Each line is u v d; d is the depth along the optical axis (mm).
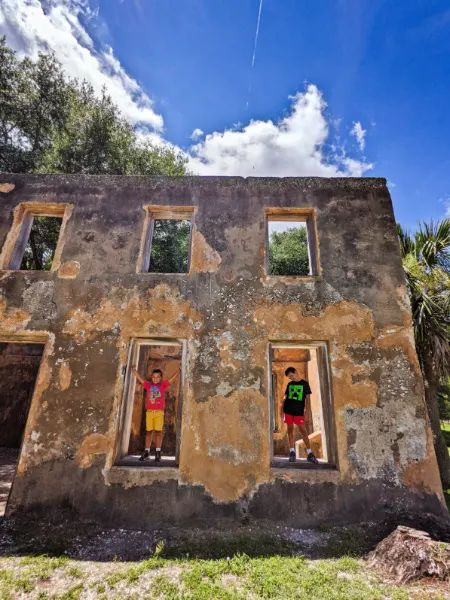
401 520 4414
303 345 5543
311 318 5441
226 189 6289
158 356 9656
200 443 4902
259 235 5973
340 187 6258
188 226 13203
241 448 4875
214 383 5156
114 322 5453
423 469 4766
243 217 6090
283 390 9375
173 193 6270
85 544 4086
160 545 3973
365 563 3758
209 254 5848
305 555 3918
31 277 5707
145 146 13312
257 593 3180
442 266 8148
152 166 12805
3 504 5359
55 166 11203
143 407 8945
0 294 5602
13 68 10812
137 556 3850
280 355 9609
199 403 5070
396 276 5691
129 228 6047
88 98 13188
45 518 4531
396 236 5938
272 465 4918
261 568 3541
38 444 4891
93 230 6023
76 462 4805
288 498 4660
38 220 10992
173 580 3363
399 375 5164
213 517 4566
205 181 6348
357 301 5539
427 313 7562
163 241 12461
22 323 5453
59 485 4711
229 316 5477
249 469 4789
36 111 11312
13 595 3098
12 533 4266
